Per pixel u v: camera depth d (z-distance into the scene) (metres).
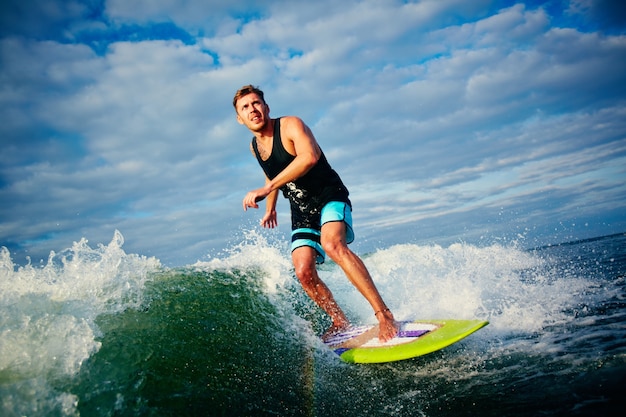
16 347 2.06
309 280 3.35
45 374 2.01
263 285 3.65
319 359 2.82
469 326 2.81
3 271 2.58
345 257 3.09
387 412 2.06
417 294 4.03
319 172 3.34
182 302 3.07
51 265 2.81
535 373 2.17
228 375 2.43
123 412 1.97
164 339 2.60
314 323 3.44
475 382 2.21
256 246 4.25
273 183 3.06
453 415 1.91
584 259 6.21
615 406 1.71
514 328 2.97
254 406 2.19
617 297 3.50
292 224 3.53
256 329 3.01
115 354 2.32
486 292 4.00
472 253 5.62
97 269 2.98
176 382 2.25
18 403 1.82
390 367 2.62
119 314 2.72
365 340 3.03
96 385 2.07
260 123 3.33
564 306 3.37
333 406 2.23
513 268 5.36
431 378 2.37
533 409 1.81
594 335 2.59
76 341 2.25
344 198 3.37
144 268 3.34
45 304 2.47
